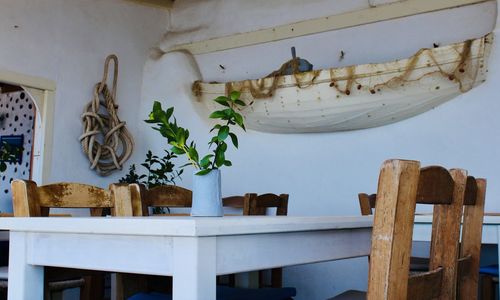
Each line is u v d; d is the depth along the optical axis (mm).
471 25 3928
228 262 1198
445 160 3766
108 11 4914
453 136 3748
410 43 4156
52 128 4422
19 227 1507
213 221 1162
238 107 4496
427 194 1158
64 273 2023
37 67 4344
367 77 3871
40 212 1817
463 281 1560
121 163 4855
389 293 1012
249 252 1252
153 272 1212
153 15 5312
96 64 4801
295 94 4168
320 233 1509
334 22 4488
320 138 4320
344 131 4215
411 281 1135
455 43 3854
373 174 4051
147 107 5137
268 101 4316
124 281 2170
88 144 4625
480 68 3592
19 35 4234
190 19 5293
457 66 3596
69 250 1413
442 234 1314
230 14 5047
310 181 4324
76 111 4625
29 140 5164
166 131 1729
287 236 1376
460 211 1303
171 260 1177
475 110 3670
